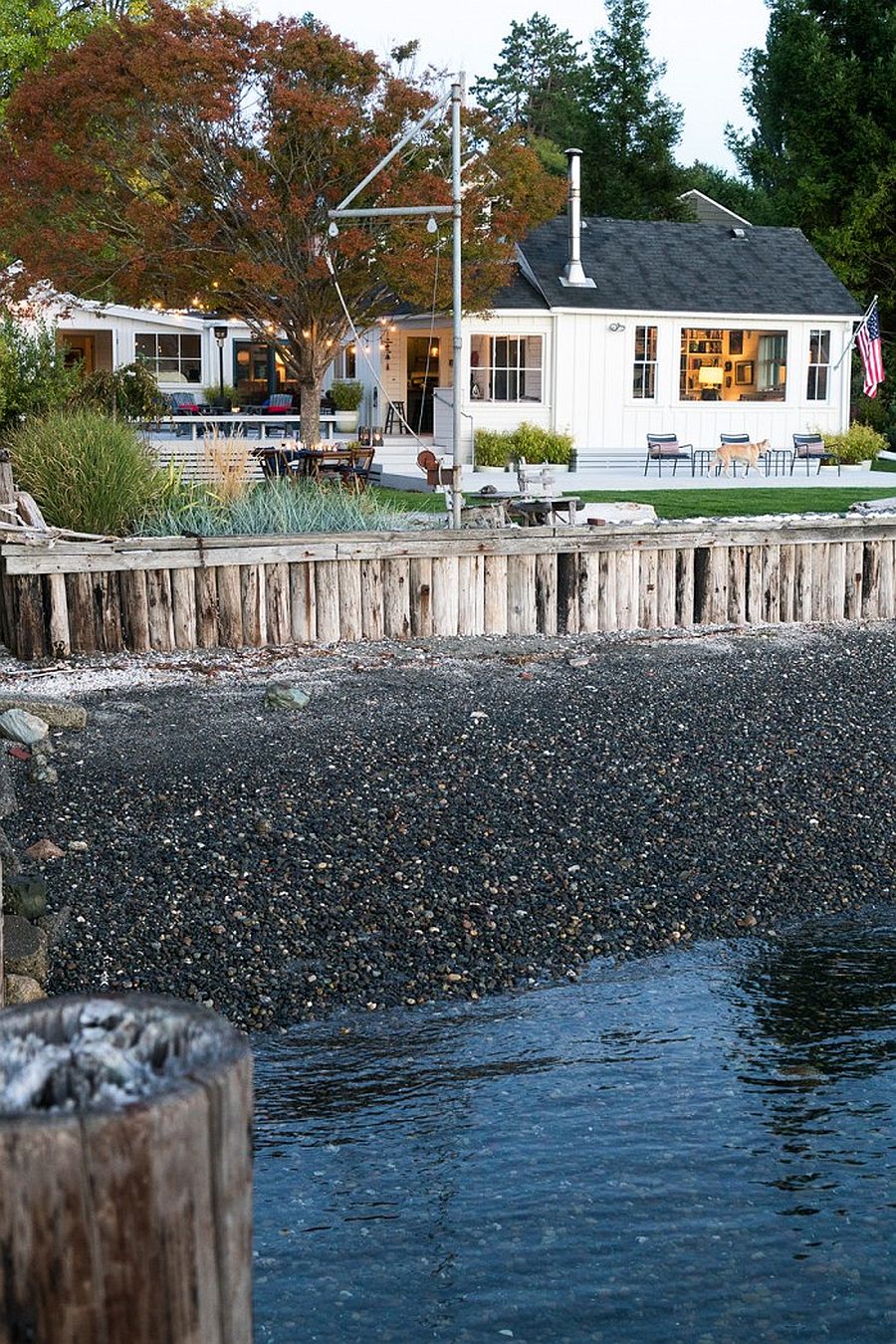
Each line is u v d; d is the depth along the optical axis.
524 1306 3.18
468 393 24.38
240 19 18.22
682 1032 4.66
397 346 26.39
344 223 18.98
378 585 10.63
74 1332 1.19
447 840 6.32
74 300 20.53
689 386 25.58
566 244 25.59
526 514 13.33
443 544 10.73
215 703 8.56
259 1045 4.57
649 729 8.16
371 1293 3.22
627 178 40.44
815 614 12.09
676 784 7.20
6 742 7.32
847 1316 3.12
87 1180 1.17
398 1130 3.99
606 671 9.68
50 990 4.86
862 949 5.41
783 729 8.23
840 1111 4.08
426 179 18.31
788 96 35.72
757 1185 3.67
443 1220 3.53
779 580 11.92
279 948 5.24
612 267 25.34
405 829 6.41
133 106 18.20
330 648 10.30
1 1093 1.28
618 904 5.76
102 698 8.65
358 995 4.94
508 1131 3.98
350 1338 3.06
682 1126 4.00
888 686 9.39
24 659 9.70
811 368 26.20
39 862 5.86
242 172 17.97
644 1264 3.32
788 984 5.08
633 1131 3.97
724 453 23.30
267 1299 3.20
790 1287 3.23
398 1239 3.44
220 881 5.75
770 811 6.86
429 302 19.36
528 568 11.02
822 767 7.56
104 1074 1.30
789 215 35.59
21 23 30.27
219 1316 1.27
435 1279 3.27
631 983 5.09
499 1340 3.05
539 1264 3.34
